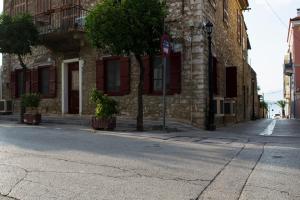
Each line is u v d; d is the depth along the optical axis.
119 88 17.72
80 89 18.94
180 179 5.99
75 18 18.78
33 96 16.56
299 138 12.30
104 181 5.82
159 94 16.41
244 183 5.81
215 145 10.09
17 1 22.19
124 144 9.83
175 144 10.10
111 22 12.83
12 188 5.41
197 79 15.55
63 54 19.67
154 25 13.15
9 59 22.89
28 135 11.60
